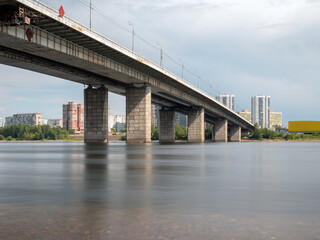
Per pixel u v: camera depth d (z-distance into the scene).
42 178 18.53
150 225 8.48
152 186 15.41
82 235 7.68
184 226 8.40
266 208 10.53
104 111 102.75
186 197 12.49
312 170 24.14
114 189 14.43
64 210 10.14
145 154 47.03
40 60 71.38
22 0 49.03
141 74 95.44
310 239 7.41
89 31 63.25
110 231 7.97
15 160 34.69
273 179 18.44
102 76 93.75
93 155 44.41
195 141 153.38
